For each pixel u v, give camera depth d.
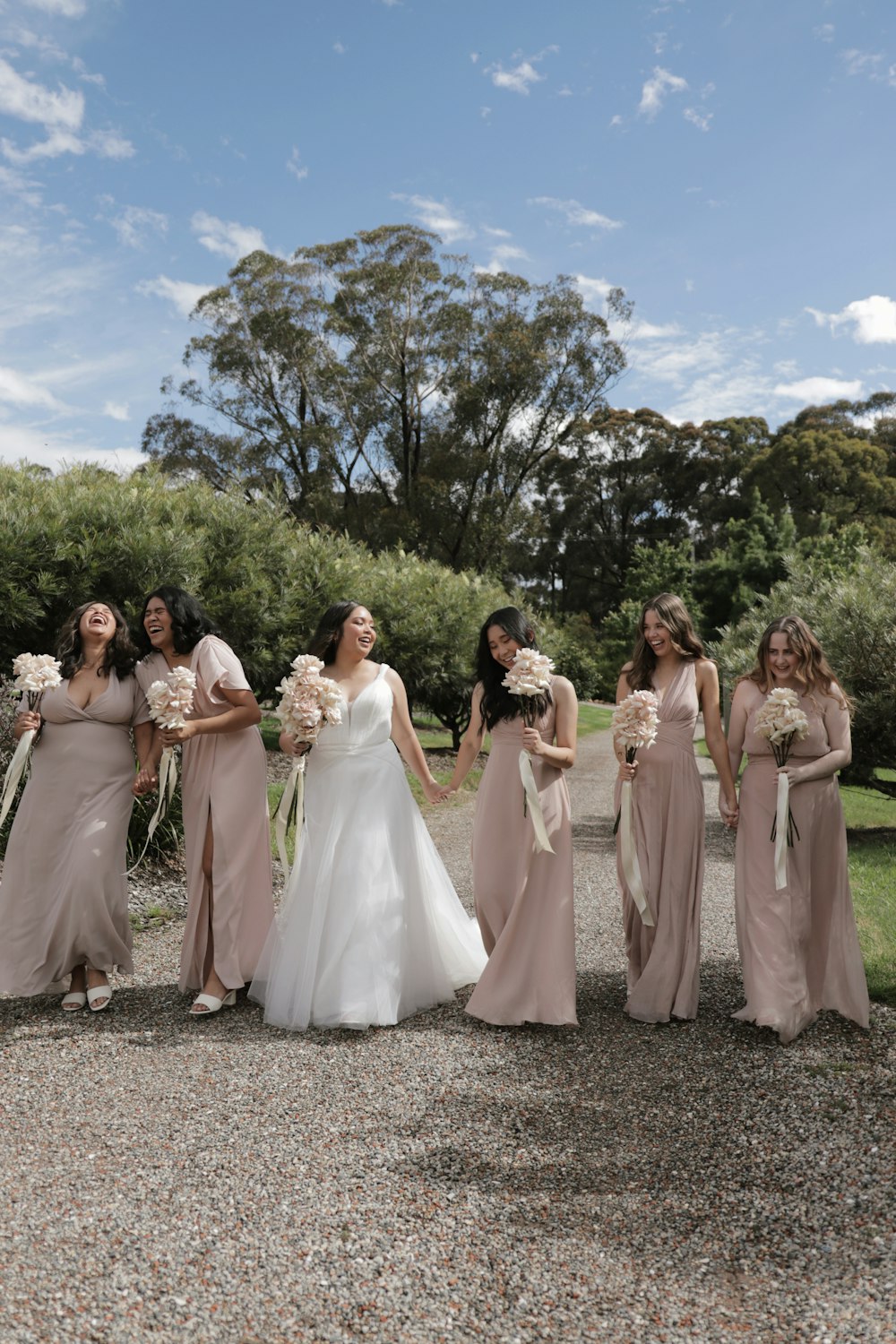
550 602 65.38
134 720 4.47
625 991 4.66
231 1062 3.62
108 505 9.62
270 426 39.62
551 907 4.14
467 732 4.55
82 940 4.11
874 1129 3.06
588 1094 3.38
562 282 39.06
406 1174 2.78
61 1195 2.62
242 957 4.25
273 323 36.81
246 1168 2.79
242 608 11.51
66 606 9.07
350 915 4.09
